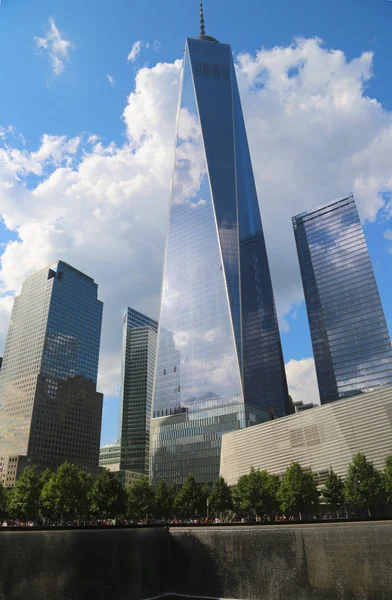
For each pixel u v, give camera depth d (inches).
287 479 3476.9
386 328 7810.0
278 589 1481.3
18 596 1286.9
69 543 1416.1
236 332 7194.9
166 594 1606.8
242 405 6609.3
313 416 4050.2
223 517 4124.0
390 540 1385.3
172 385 7490.2
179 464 6845.5
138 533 1603.1
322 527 1483.8
